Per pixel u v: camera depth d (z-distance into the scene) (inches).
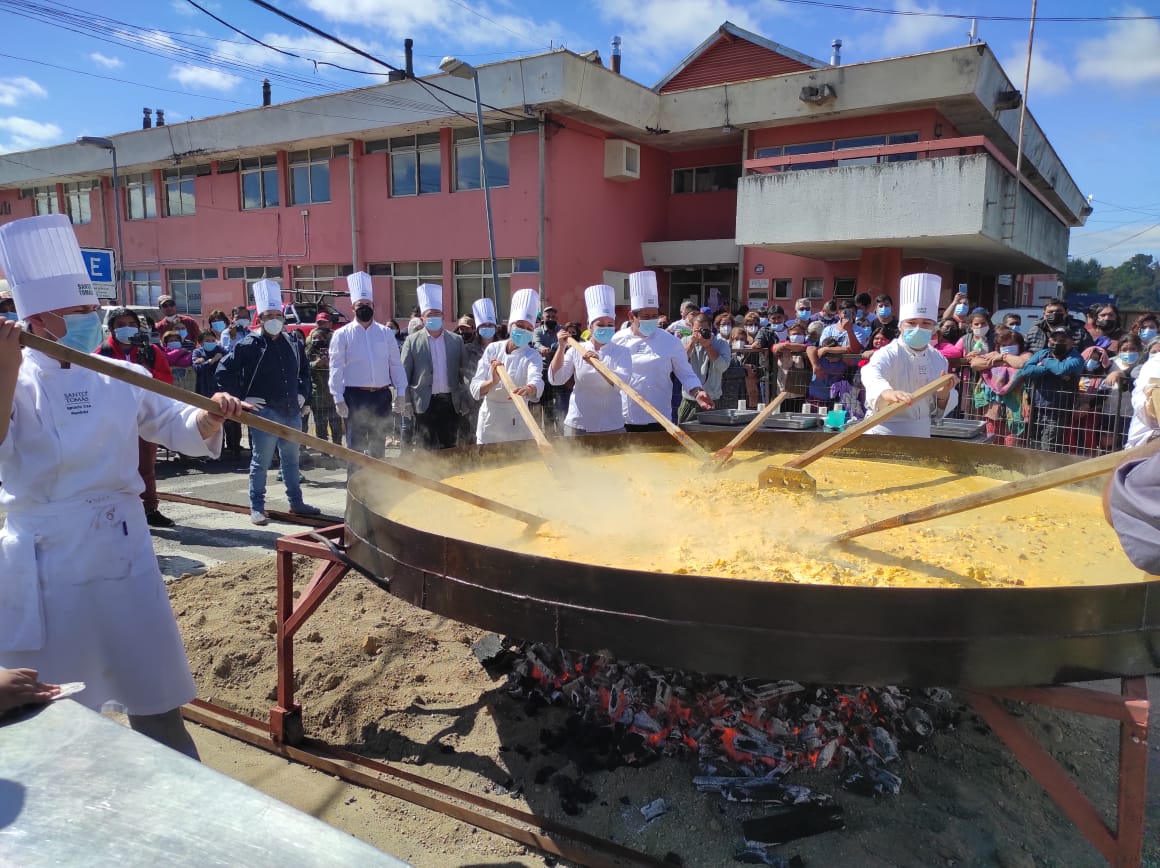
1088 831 73.4
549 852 93.6
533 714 121.7
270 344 237.0
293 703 118.4
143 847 29.3
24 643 82.0
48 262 83.3
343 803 103.8
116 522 87.6
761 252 714.2
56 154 988.6
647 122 719.7
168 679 92.3
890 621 66.1
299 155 823.7
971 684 66.7
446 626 155.5
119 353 236.2
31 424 82.4
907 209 491.2
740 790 101.3
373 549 95.6
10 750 36.5
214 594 172.7
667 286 818.8
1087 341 328.8
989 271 848.9
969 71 565.6
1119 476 60.3
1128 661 68.7
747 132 703.7
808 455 128.8
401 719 122.3
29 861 28.5
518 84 641.6
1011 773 107.7
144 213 988.6
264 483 241.9
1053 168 836.0
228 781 33.5
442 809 101.6
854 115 641.6
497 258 707.4
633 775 106.4
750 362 395.5
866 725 111.2
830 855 91.2
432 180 742.5
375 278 789.9
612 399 197.9
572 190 700.7
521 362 223.1
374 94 713.6
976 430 191.2
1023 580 84.0
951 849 92.3
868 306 475.2
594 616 73.5
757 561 90.2
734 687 114.5
